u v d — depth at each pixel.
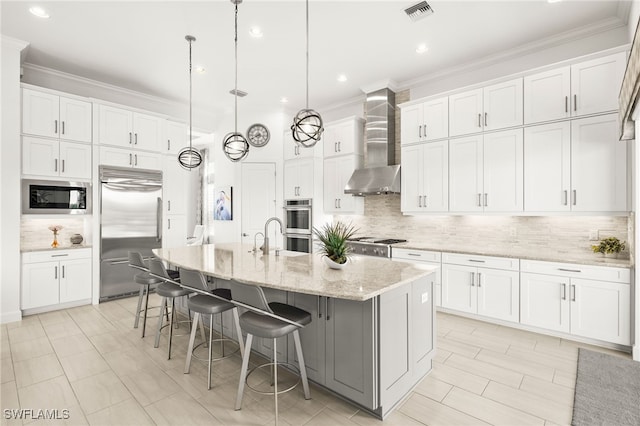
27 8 3.04
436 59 4.07
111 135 4.57
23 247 4.21
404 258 4.29
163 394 2.24
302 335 2.36
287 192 5.96
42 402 2.14
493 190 3.71
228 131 6.25
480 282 3.65
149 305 4.32
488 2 2.96
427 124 4.27
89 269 4.37
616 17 3.17
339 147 5.34
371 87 4.91
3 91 3.59
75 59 4.06
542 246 3.71
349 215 5.58
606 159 3.03
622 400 2.14
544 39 3.58
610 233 3.30
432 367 2.61
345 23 3.30
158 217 5.00
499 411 2.05
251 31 3.44
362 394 1.99
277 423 1.92
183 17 3.19
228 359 2.79
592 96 3.10
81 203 4.31
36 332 3.37
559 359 2.74
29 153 3.91
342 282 2.02
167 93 5.27
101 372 2.54
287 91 5.17
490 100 3.74
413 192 4.40
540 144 3.40
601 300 2.92
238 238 6.06
